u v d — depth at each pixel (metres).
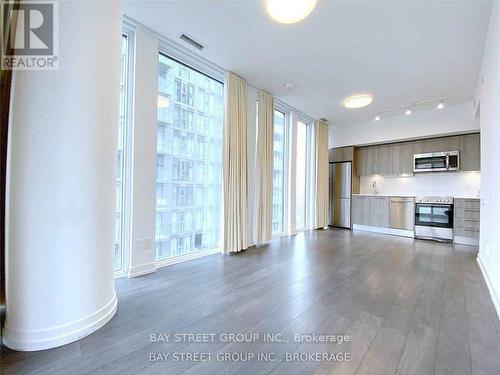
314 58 3.16
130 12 2.39
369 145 6.05
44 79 1.42
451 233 4.55
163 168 3.03
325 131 6.09
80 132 1.54
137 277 2.57
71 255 1.50
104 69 1.68
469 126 4.50
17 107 1.39
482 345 1.47
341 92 4.20
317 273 2.75
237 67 3.41
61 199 1.47
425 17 2.36
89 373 1.22
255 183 4.08
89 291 1.59
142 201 2.63
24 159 1.39
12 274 1.40
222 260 3.22
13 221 1.39
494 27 2.21
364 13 2.32
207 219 3.61
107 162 1.72
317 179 5.86
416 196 5.10
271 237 4.33
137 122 2.57
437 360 1.33
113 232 1.82
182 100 3.25
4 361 1.29
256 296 2.14
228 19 2.47
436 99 4.39
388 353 1.39
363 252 3.71
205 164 3.56
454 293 2.23
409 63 3.21
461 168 4.73
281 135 5.06
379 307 1.96
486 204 2.83
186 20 2.50
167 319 1.75
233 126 3.57
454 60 3.11
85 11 1.55
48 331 1.42
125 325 1.66
